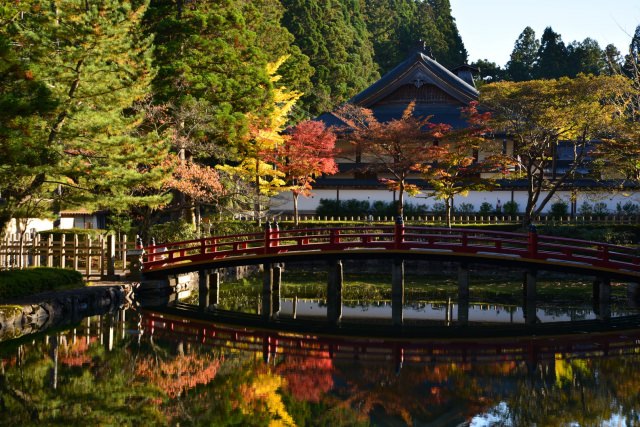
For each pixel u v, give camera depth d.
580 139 53.53
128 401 17.44
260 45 68.19
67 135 23.80
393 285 31.69
